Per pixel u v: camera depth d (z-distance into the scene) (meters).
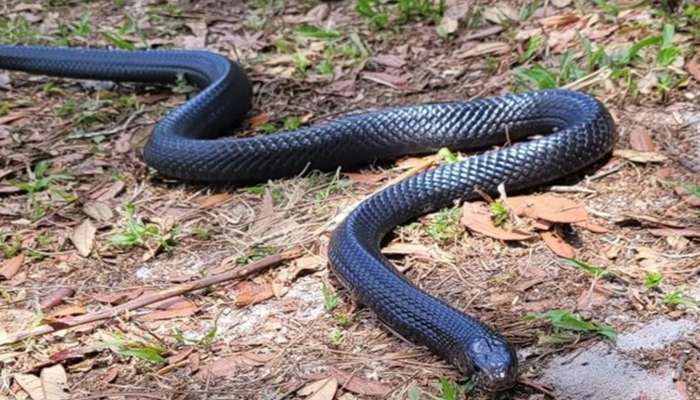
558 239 1.57
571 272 1.52
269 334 1.48
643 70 1.86
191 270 1.60
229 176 1.75
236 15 2.32
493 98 1.79
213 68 2.00
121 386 1.43
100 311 1.53
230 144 1.75
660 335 1.42
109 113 1.99
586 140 1.67
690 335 1.42
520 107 1.78
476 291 1.51
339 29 2.19
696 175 1.66
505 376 1.35
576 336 1.43
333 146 1.75
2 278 1.61
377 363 1.43
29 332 1.50
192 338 1.49
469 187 1.63
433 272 1.55
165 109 2.00
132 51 2.10
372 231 1.58
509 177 1.64
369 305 1.48
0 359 1.47
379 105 1.93
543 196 1.64
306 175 1.76
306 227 1.65
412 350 1.44
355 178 1.74
